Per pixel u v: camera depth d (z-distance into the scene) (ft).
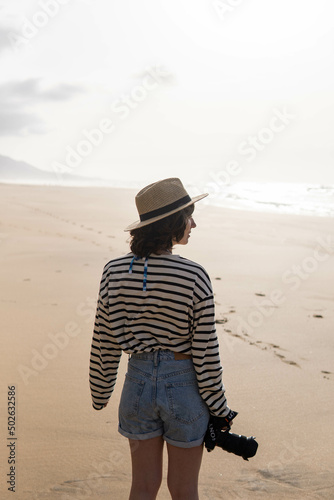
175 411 6.67
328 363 15.01
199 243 37.88
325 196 95.45
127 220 51.24
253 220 52.80
